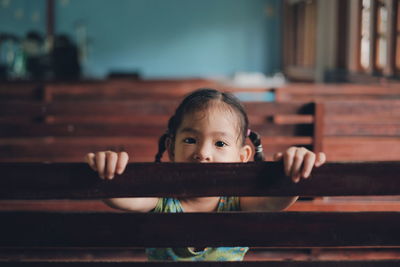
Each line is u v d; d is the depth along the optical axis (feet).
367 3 19.75
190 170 2.98
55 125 8.41
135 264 3.05
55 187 2.98
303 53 29.76
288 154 2.95
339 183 3.00
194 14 36.65
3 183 2.97
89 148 8.41
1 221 3.01
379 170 3.00
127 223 3.03
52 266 3.06
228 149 3.87
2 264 3.05
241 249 3.94
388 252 7.39
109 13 36.68
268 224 3.04
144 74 37.01
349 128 8.32
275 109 8.16
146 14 36.73
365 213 3.04
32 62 29.32
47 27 36.11
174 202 3.93
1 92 11.93
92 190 2.98
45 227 3.02
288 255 7.28
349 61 20.98
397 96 12.78
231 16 36.55
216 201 4.01
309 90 12.67
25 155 8.32
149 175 2.97
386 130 8.34
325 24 23.65
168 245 3.04
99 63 37.04
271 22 36.45
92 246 3.04
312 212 3.05
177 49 36.91
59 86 11.89
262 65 36.73
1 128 8.32
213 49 36.78
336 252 7.34
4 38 30.04
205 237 3.04
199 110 3.82
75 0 36.50
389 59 16.05
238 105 3.97
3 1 35.96
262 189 3.00
